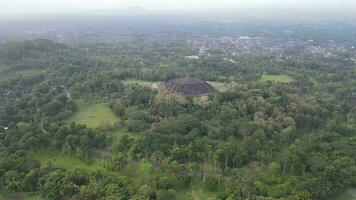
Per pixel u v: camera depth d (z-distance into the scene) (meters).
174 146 174.00
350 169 159.38
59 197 143.75
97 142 183.38
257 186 147.25
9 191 147.62
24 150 176.12
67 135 186.38
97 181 150.00
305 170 160.00
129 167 164.88
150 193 141.50
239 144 180.38
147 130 196.50
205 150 172.50
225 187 149.25
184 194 147.88
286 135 191.38
